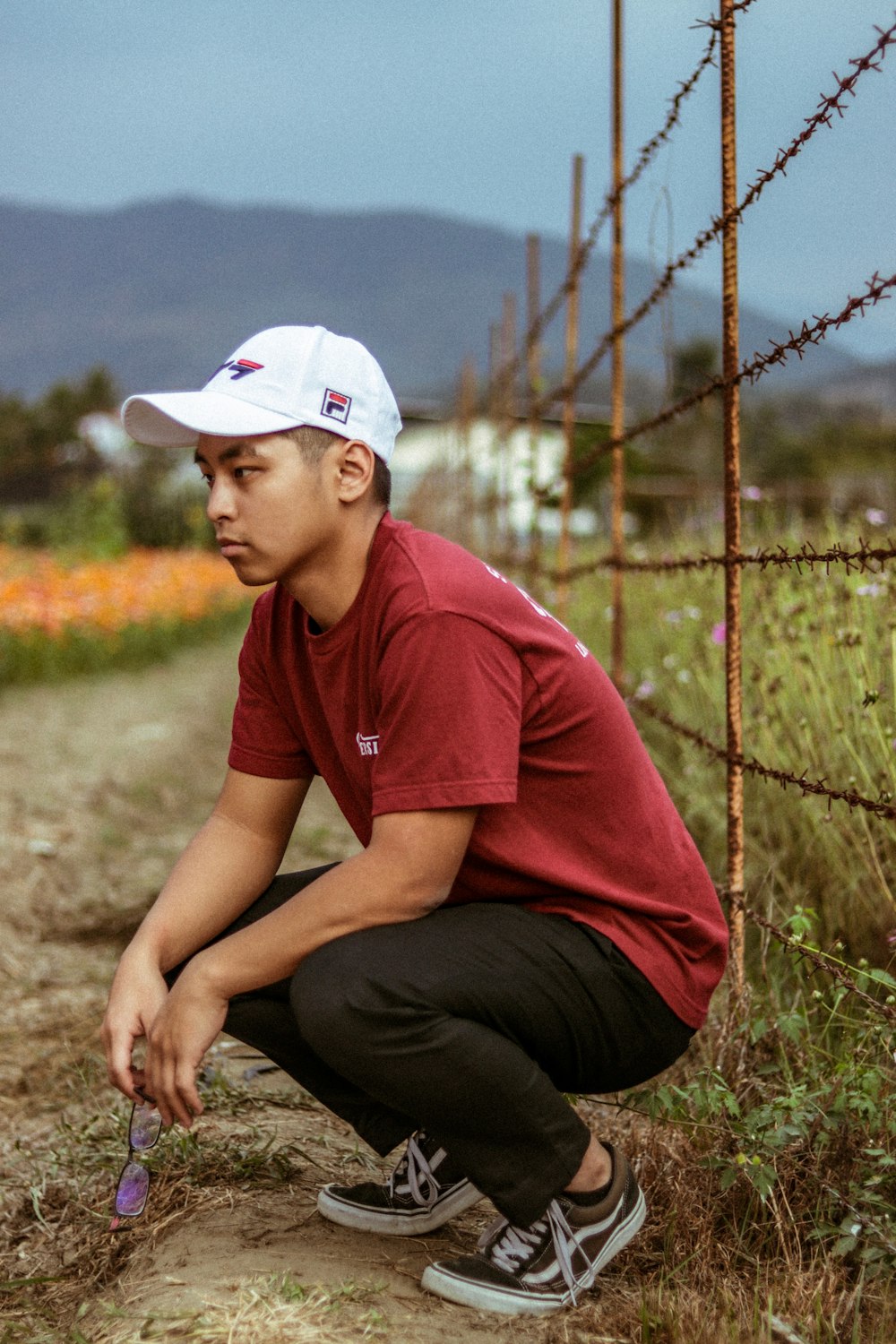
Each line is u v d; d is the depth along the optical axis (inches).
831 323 83.7
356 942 66.5
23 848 198.2
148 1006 73.0
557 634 69.1
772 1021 96.5
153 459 975.6
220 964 67.7
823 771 120.5
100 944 160.6
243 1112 101.0
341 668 69.4
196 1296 70.4
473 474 444.5
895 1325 66.2
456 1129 68.0
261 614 76.7
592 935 68.7
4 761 269.4
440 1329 67.8
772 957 114.1
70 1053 122.9
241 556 67.7
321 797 242.5
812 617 132.8
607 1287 73.6
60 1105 111.3
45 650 425.1
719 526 190.2
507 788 64.7
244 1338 65.6
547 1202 69.1
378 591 67.2
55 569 514.3
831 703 122.0
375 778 66.3
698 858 73.8
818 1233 72.2
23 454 2437.3
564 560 214.2
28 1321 76.4
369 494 68.9
